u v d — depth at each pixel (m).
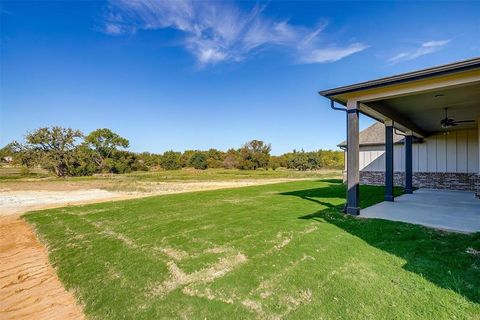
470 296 2.29
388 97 5.34
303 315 2.15
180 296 2.57
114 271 3.28
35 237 5.22
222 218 5.91
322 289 2.54
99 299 2.66
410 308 2.17
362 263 3.10
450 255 3.27
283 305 2.32
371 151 14.31
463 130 11.16
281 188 12.79
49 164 29.58
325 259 3.26
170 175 31.08
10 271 3.60
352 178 5.90
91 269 3.39
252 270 3.05
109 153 37.06
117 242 4.41
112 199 10.30
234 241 4.17
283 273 2.93
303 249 3.62
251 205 7.64
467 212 6.11
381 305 2.23
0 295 2.94
